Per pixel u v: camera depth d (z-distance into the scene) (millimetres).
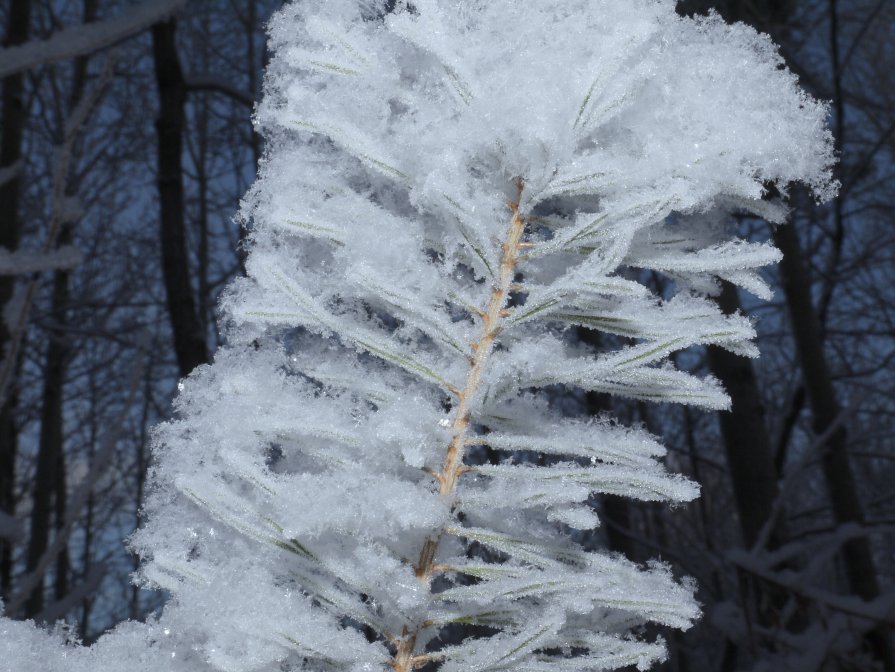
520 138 145
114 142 1362
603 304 146
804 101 151
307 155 159
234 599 142
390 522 140
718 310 149
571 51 149
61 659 144
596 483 142
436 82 155
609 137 152
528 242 147
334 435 145
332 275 156
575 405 674
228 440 149
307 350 158
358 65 153
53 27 1223
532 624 134
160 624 146
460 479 151
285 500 140
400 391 151
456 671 138
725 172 146
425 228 154
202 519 154
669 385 144
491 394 143
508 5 152
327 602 143
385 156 148
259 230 158
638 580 144
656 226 151
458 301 147
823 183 150
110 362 1377
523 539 143
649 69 145
